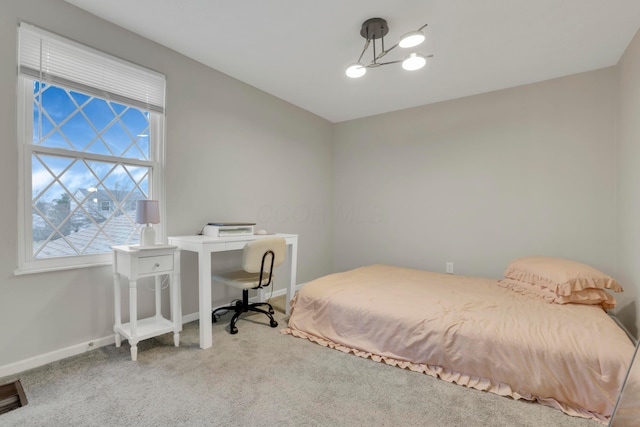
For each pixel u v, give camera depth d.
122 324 2.15
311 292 2.44
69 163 1.96
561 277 2.12
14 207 1.73
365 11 1.90
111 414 1.40
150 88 2.30
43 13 1.80
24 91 1.77
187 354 2.01
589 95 2.64
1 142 1.68
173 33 2.20
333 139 4.27
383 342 1.99
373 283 2.62
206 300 2.12
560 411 1.46
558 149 2.78
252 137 3.11
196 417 1.39
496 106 3.07
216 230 2.47
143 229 2.09
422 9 1.87
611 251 2.57
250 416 1.41
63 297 1.91
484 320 1.79
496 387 1.63
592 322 1.71
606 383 1.40
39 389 1.58
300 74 2.81
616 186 2.53
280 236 2.75
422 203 3.54
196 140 2.62
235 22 2.05
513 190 2.99
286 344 2.20
